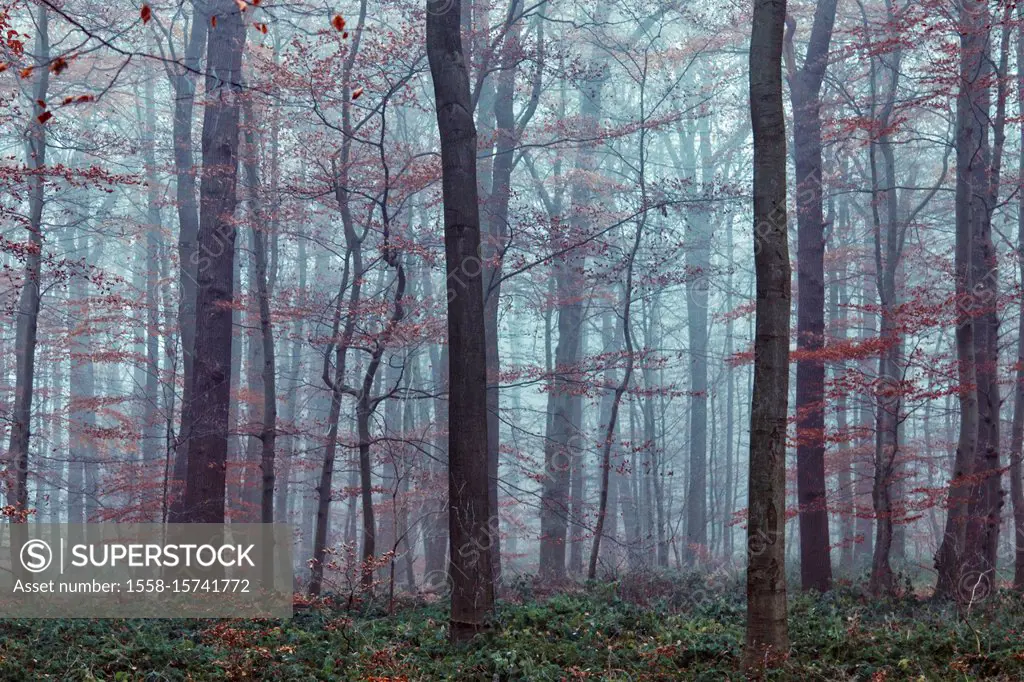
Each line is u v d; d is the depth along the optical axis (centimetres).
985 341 1588
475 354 1037
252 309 1797
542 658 896
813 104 1766
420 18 1506
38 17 1792
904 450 2222
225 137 1611
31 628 1038
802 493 1697
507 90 2106
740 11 2067
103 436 1920
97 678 812
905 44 1434
